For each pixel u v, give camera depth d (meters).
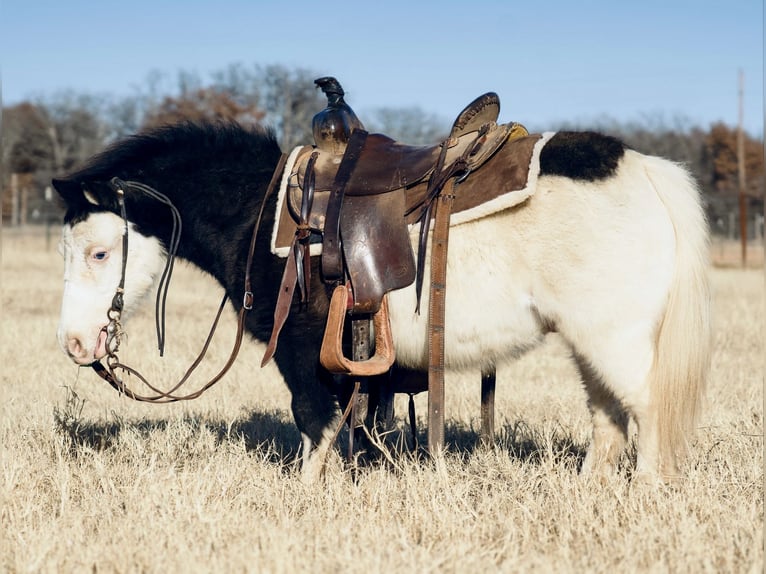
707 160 48.59
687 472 4.43
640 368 4.16
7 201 44.84
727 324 11.38
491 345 4.38
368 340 4.44
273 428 6.05
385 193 4.43
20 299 14.19
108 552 3.58
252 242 4.57
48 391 7.02
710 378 7.56
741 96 29.52
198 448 5.26
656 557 3.53
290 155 4.72
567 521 3.85
